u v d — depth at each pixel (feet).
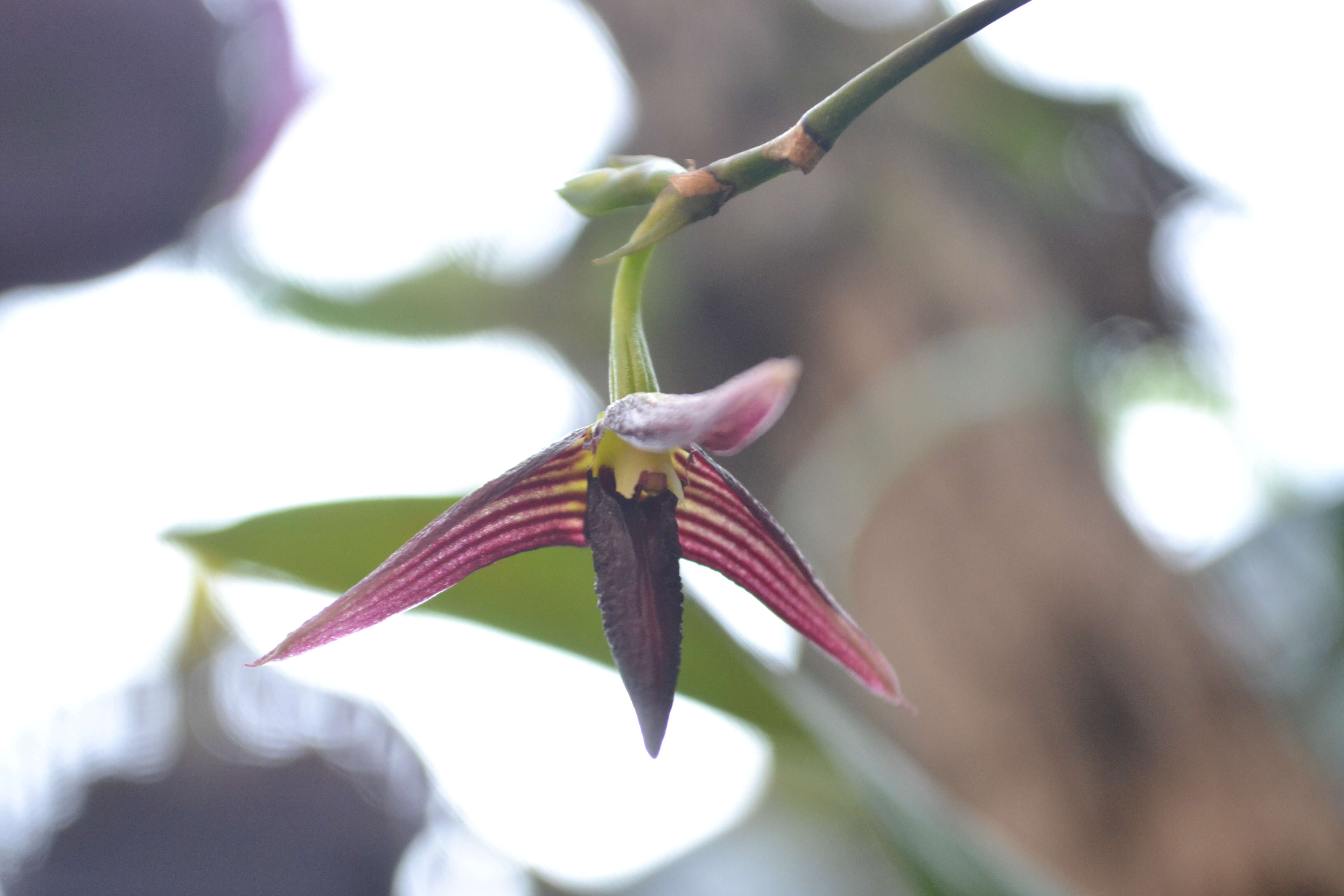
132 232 1.40
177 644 1.71
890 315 1.74
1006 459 1.62
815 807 2.47
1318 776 1.51
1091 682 1.51
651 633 1.11
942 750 1.51
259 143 1.48
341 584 1.23
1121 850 1.43
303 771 1.59
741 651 1.24
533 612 1.25
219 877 1.50
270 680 1.66
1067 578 1.54
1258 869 1.40
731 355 1.86
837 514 1.65
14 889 1.47
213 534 1.22
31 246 1.38
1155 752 1.46
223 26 1.41
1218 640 1.59
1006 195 1.96
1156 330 2.11
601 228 1.96
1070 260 2.04
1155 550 1.66
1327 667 2.03
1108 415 1.96
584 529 1.13
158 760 1.56
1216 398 2.24
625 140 1.98
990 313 1.74
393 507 1.22
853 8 1.96
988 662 1.53
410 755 1.76
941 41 1.10
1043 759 1.47
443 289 2.05
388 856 1.63
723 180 1.11
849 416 1.70
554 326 2.06
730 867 2.81
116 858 1.48
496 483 1.12
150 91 1.38
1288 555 2.16
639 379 1.12
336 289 2.04
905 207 1.82
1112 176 2.09
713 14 1.91
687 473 1.14
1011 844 1.44
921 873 1.22
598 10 1.95
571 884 2.60
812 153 1.10
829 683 1.57
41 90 1.35
